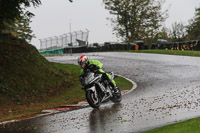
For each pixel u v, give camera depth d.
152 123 13.12
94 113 16.94
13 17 29.69
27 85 29.47
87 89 18.42
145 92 23.70
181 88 23.50
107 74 19.58
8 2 27.95
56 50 100.06
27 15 29.92
